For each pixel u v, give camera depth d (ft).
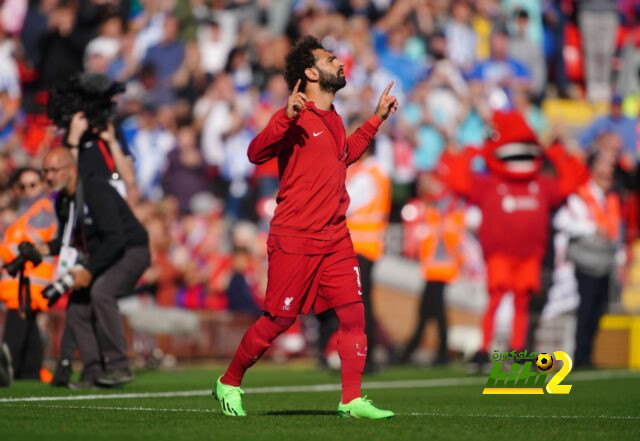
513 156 140.77
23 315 97.76
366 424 64.39
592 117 236.22
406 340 178.81
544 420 71.56
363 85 205.98
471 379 128.88
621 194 190.19
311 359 176.35
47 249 96.68
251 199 193.57
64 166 93.30
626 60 241.35
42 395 88.63
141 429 59.57
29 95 204.54
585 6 241.55
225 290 173.06
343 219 67.36
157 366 151.94
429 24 223.51
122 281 95.50
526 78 223.30
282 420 66.13
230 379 69.31
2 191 126.31
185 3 214.48
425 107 202.18
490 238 141.38
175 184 192.44
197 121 200.95
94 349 97.50
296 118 64.95
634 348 169.17
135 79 205.98
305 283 66.69
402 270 179.63
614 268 166.30
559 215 163.43
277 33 220.43
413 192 191.83
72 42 206.39
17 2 208.95
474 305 180.96
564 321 168.04
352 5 223.71
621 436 61.16
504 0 234.38
